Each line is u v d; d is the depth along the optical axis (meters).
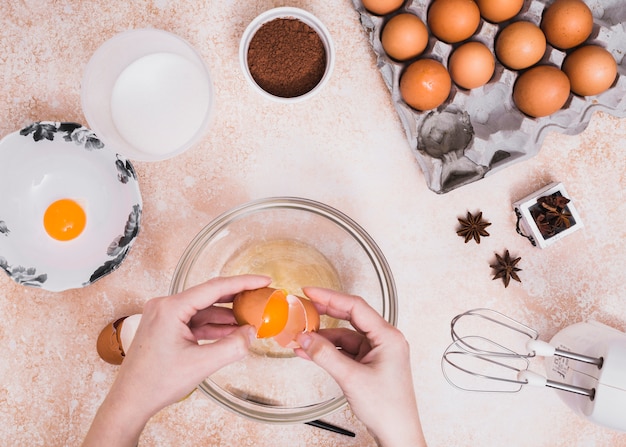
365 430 0.75
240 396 0.72
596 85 0.71
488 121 0.76
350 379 0.61
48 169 0.75
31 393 0.75
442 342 0.76
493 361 0.71
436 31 0.71
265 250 0.75
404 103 0.73
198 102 0.75
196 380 0.61
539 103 0.70
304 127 0.76
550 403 0.76
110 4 0.75
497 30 0.72
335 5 0.76
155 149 0.75
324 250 0.74
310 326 0.64
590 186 0.77
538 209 0.74
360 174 0.76
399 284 0.76
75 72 0.76
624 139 0.76
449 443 0.76
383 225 0.76
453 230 0.76
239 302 0.63
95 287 0.75
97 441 0.62
